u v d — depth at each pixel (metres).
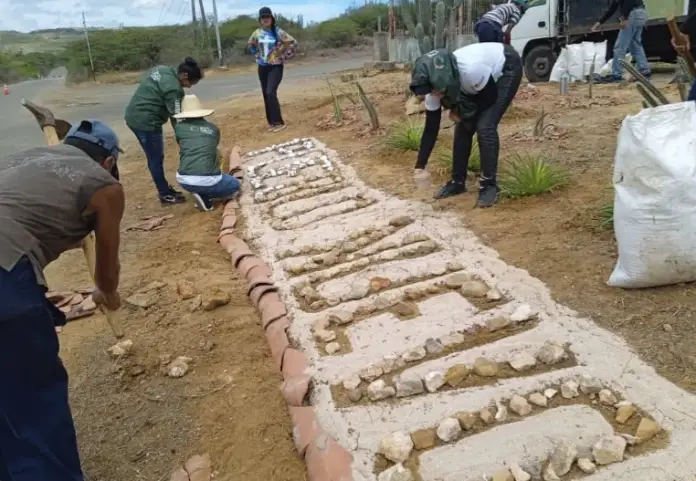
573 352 3.07
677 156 3.17
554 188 5.04
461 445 2.62
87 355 3.78
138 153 9.84
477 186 5.51
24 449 2.34
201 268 4.87
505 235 4.42
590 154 5.92
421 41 10.23
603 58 10.95
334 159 7.16
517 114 7.92
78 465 2.52
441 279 4.00
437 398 2.91
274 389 3.28
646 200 3.22
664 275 3.34
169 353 3.69
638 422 2.59
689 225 3.17
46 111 3.60
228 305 4.21
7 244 2.23
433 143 5.10
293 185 6.53
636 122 3.24
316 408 2.99
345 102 10.60
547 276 3.76
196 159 6.10
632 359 2.93
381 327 3.56
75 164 2.41
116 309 3.11
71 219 2.38
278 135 9.12
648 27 12.01
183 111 6.17
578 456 2.47
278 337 3.64
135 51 33.12
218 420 3.11
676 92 8.88
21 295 2.24
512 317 3.40
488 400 2.85
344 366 3.25
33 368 2.32
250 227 5.60
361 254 4.57
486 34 5.34
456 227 4.70
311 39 34.06
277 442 2.91
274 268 4.62
